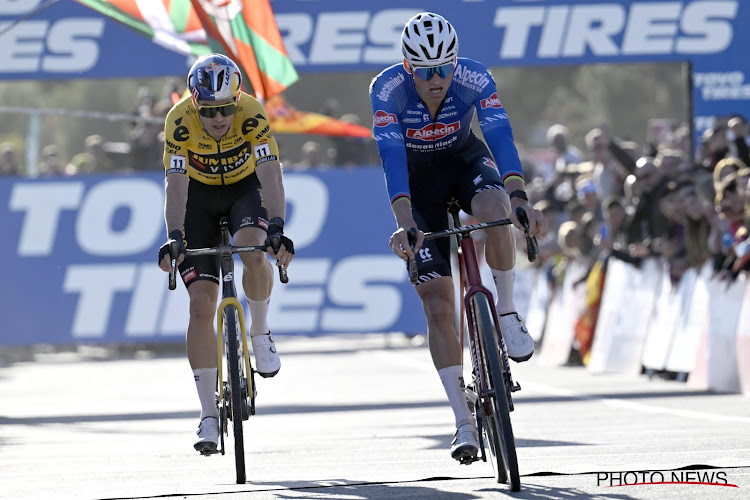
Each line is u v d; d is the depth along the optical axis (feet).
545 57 112.57
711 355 102.42
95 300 115.03
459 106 53.78
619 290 127.34
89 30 111.96
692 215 106.42
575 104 325.21
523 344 52.39
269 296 59.21
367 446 68.90
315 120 130.62
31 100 290.35
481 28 112.57
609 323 129.39
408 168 55.52
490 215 51.67
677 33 113.29
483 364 48.44
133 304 114.93
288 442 73.36
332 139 176.04
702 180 114.21
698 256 107.04
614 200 127.13
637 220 122.11
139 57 111.96
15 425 92.48
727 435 64.80
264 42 102.12
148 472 59.88
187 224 58.90
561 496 44.62
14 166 171.22
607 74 315.99
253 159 59.00
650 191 120.26
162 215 115.03
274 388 120.88
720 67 113.50
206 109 54.19
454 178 55.16
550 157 247.09
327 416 91.25
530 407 90.22
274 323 115.34
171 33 103.14
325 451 67.26
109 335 114.93
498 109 52.47
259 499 47.29
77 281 114.93
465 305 49.34
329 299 115.14
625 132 314.35
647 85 313.73
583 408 87.71
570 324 141.28
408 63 51.01
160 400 111.24
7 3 111.55
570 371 132.05
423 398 104.12
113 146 168.35
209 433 55.16
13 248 114.93
